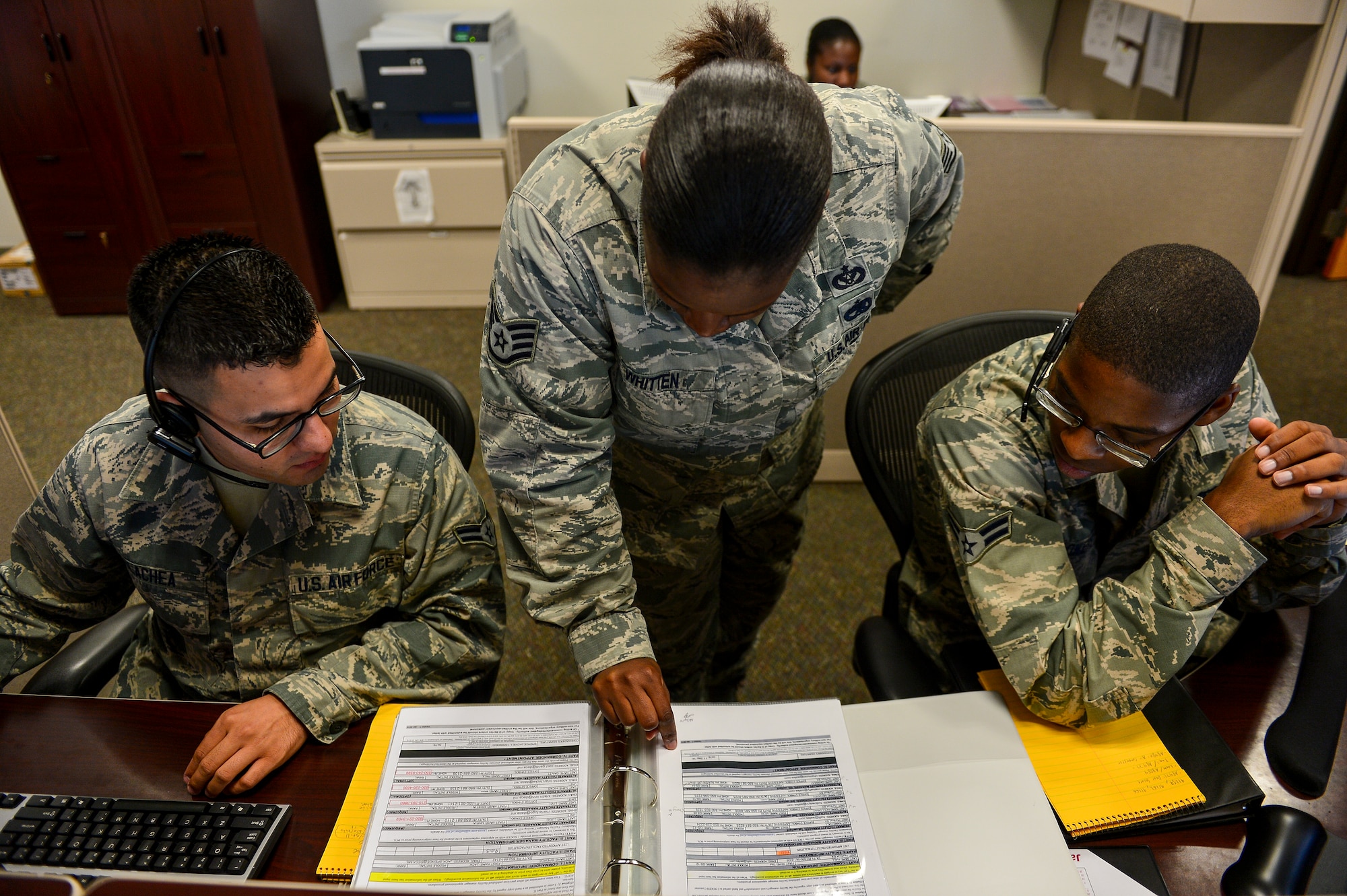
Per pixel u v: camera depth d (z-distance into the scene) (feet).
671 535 4.02
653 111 2.77
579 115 10.86
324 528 3.16
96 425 3.19
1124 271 2.66
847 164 2.90
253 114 9.25
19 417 8.44
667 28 10.25
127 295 2.59
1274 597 3.37
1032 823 2.58
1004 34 10.10
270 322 2.51
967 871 2.46
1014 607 3.00
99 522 3.09
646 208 2.25
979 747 2.82
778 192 2.07
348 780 2.73
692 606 4.43
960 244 6.04
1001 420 3.31
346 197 9.78
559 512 2.92
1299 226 10.78
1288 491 2.72
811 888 2.39
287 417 2.67
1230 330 2.51
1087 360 2.69
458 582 3.38
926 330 4.20
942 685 3.71
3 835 2.49
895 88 10.49
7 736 2.83
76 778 2.71
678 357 2.94
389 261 10.23
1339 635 3.25
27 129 9.21
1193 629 2.76
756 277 2.24
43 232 9.84
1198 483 3.34
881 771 2.73
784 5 10.03
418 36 9.29
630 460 3.71
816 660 6.14
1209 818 2.64
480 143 9.48
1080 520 3.39
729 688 5.55
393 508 3.23
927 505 3.67
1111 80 8.44
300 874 2.46
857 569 6.93
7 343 9.75
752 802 2.60
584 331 2.80
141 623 3.68
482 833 2.51
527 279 2.69
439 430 3.88
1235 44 6.07
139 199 9.71
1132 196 5.73
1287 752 2.84
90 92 9.04
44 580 3.19
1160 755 2.81
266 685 3.34
